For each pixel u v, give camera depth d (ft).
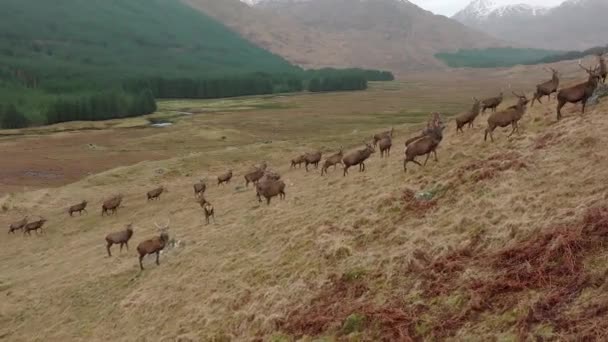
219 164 192.65
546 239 39.32
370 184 77.36
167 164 198.08
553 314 31.71
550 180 49.93
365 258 50.85
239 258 69.15
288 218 77.05
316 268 53.72
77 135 391.04
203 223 98.84
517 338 31.19
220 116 493.77
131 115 538.06
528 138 64.08
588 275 33.27
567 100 65.36
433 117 85.35
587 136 54.80
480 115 101.71
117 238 95.50
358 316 41.04
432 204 57.62
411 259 45.73
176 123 450.71
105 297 77.20
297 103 628.28
